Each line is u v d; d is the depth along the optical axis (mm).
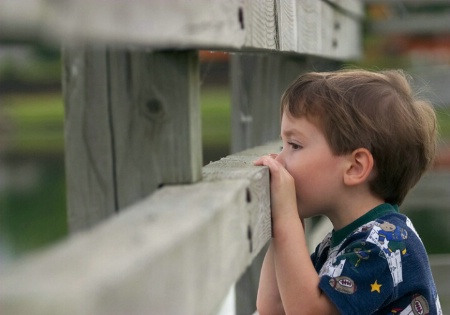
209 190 1691
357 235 2420
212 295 1443
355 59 5906
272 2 2314
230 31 1790
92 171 1783
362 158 2457
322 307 2252
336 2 4230
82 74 1771
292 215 2287
